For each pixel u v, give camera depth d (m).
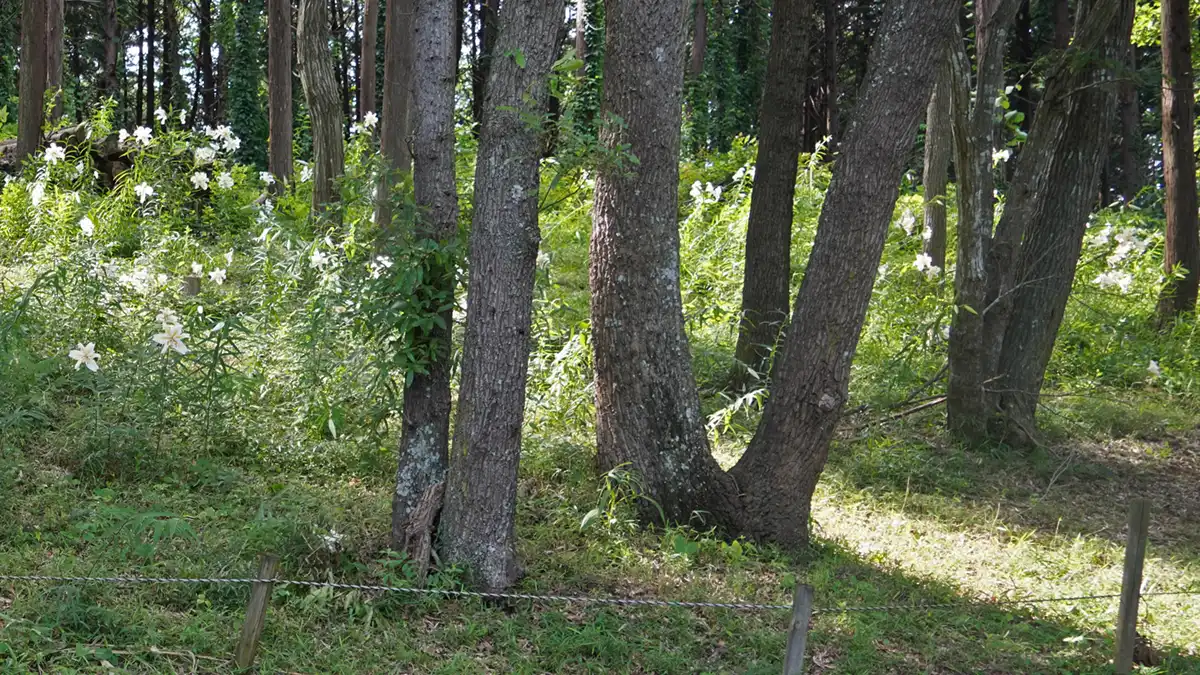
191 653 4.56
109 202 12.41
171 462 6.93
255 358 8.87
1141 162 32.84
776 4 9.74
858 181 6.73
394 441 7.95
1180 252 13.91
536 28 5.48
